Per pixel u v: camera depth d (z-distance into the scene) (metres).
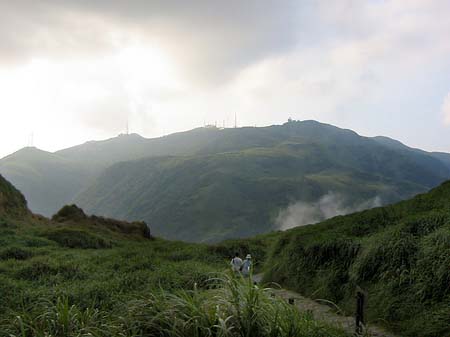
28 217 42.78
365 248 12.74
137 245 35.53
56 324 5.54
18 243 28.39
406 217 14.62
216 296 5.31
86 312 6.00
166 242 42.16
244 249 29.34
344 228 16.28
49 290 12.30
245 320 4.81
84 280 15.41
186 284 14.16
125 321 5.14
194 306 5.04
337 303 11.98
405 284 10.27
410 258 10.86
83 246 32.25
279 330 4.88
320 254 14.66
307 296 13.73
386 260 11.47
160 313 4.95
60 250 27.30
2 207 39.69
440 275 9.44
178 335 4.70
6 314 8.91
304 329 5.24
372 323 9.89
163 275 15.36
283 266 16.81
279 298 5.64
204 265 21.03
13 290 12.40
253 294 5.18
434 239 10.75
